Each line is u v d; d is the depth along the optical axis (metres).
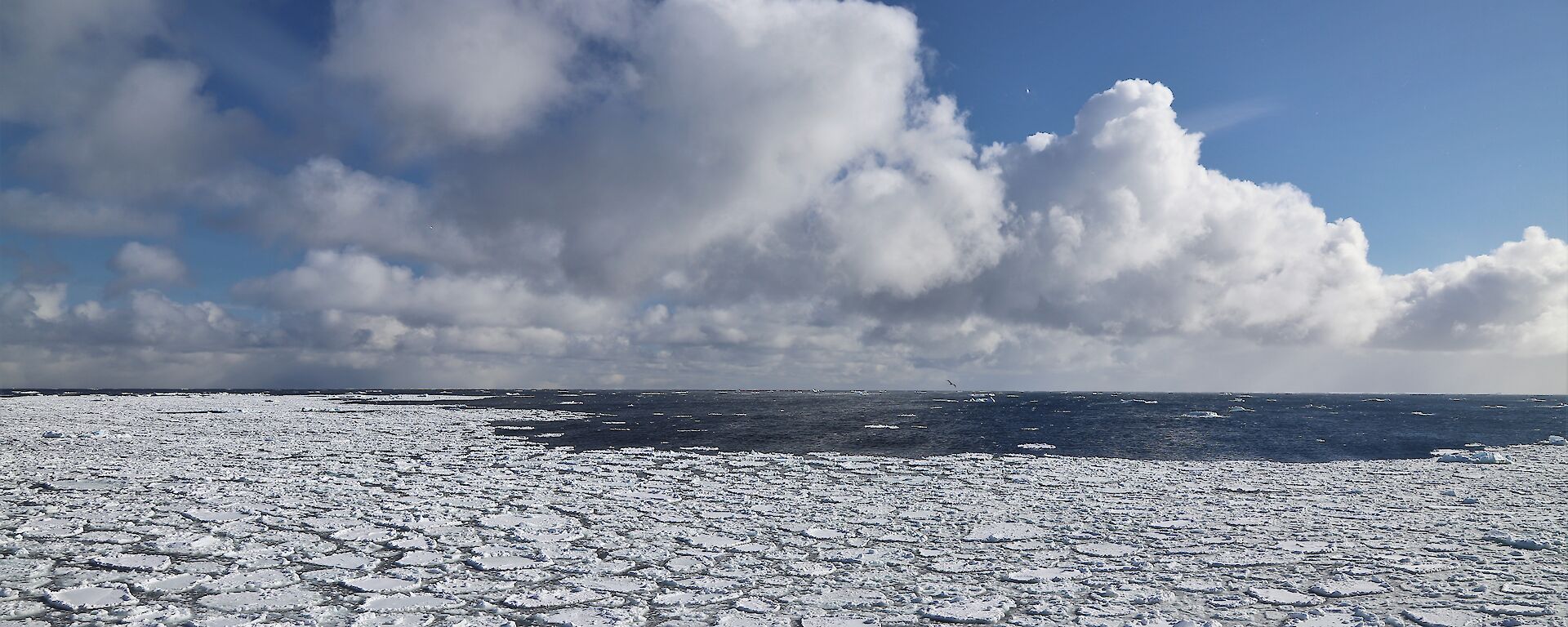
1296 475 21.06
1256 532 13.48
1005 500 16.91
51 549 11.77
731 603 9.59
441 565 11.23
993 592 10.02
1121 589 10.12
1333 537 13.05
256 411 50.00
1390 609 9.17
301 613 9.01
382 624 8.73
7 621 8.62
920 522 14.59
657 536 13.22
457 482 18.91
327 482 18.62
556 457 24.95
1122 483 19.61
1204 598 9.70
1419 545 12.43
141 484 17.73
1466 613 8.96
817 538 13.20
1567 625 8.54
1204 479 20.30
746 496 17.36
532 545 12.45
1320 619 8.84
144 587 9.94
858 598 9.73
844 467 23.05
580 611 9.24
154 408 53.31
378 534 13.09
